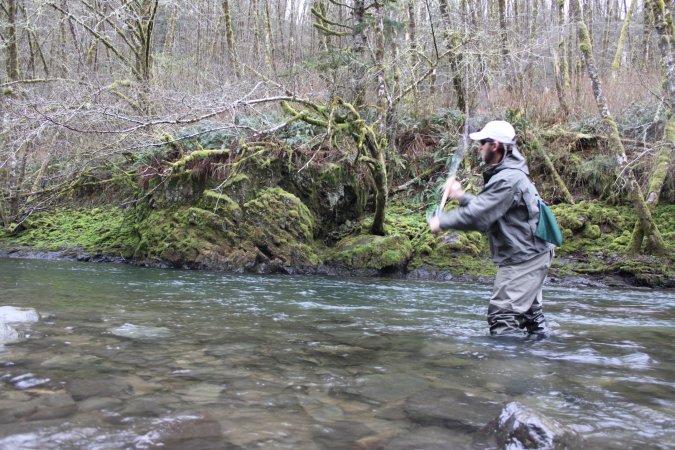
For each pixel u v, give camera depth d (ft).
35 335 10.57
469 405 7.20
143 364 8.79
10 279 20.26
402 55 32.55
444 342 11.34
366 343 11.08
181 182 29.45
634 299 19.65
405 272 26.66
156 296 17.04
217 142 29.48
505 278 12.30
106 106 24.22
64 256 31.19
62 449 5.37
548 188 32.19
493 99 37.96
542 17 59.93
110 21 36.73
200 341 10.69
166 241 27.94
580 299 19.36
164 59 40.91
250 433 6.00
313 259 27.30
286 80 34.40
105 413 6.46
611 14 67.97
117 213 36.27
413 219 30.89
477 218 11.76
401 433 6.14
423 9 43.52
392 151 32.96
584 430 6.34
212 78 35.73
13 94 33.71
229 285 20.80
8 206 36.06
